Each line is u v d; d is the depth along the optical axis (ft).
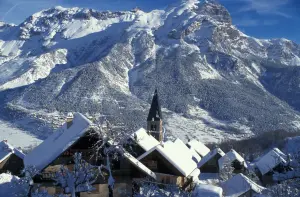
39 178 173.27
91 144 177.47
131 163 183.32
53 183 168.55
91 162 177.68
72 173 152.35
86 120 179.63
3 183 159.84
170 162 201.77
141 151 218.18
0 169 232.53
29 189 155.53
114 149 153.79
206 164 351.05
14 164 235.40
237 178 247.50
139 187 181.37
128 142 181.06
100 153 171.01
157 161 204.44
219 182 278.87
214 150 357.00
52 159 171.83
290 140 520.83
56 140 185.78
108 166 153.28
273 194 169.48
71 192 149.38
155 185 181.27
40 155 182.39
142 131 235.81
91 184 168.66
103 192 178.29
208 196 172.65
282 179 152.15
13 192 155.43
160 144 215.31
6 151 235.40
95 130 171.42
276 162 314.14
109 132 152.97
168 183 197.88
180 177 203.92
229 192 241.14
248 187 237.86
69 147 173.06
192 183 211.41
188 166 216.54
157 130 436.35
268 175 325.21
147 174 185.06
